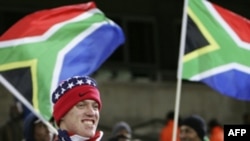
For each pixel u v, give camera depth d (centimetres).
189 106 4353
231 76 1839
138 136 4141
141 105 4269
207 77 1828
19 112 2961
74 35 1780
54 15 1773
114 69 4350
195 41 1845
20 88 1706
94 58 1803
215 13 1864
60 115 1095
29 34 1736
